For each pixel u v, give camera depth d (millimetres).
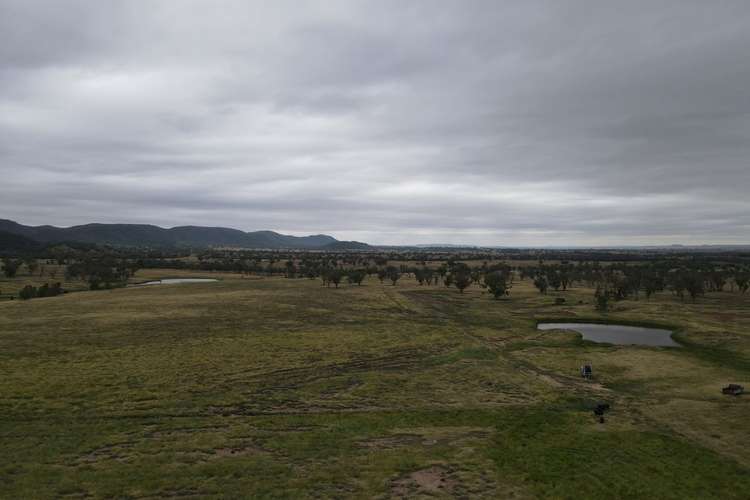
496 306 111500
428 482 25828
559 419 36844
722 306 107812
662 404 40812
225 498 23453
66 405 37094
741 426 35125
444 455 29531
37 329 69938
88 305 98750
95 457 28062
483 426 35156
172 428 33312
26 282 155125
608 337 76500
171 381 44594
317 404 39750
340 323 82688
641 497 24734
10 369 46750
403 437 32625
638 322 87500
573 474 27156
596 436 33125
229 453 29203
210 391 42281
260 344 62562
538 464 28406
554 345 67625
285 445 30641
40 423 33375
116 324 75250
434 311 101812
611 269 197875
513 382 47875
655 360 58312
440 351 61812
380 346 63844
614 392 44844
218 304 103375
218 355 55562
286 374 48906
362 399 41375
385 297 127500
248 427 33906
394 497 24047
